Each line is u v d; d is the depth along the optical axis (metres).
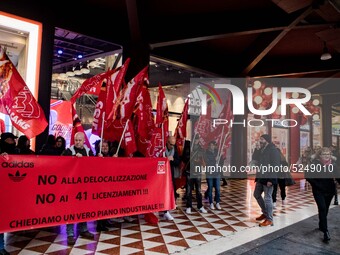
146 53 7.80
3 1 5.73
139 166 4.18
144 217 5.07
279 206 6.73
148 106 5.15
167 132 5.35
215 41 9.83
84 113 11.25
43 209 3.31
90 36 7.16
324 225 4.20
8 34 6.07
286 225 4.96
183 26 8.12
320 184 4.31
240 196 7.92
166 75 11.50
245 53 10.60
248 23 8.07
